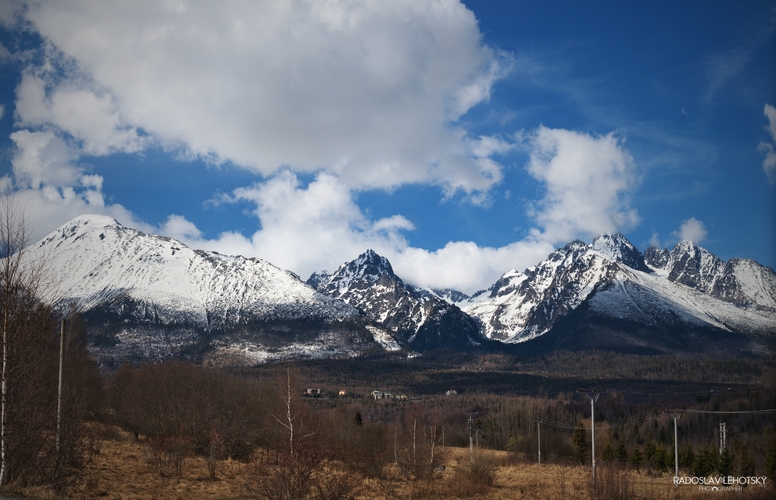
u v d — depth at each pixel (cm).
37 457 4612
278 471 4466
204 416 8675
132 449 8369
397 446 8488
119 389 10619
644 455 12575
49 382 5100
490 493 7312
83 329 10575
